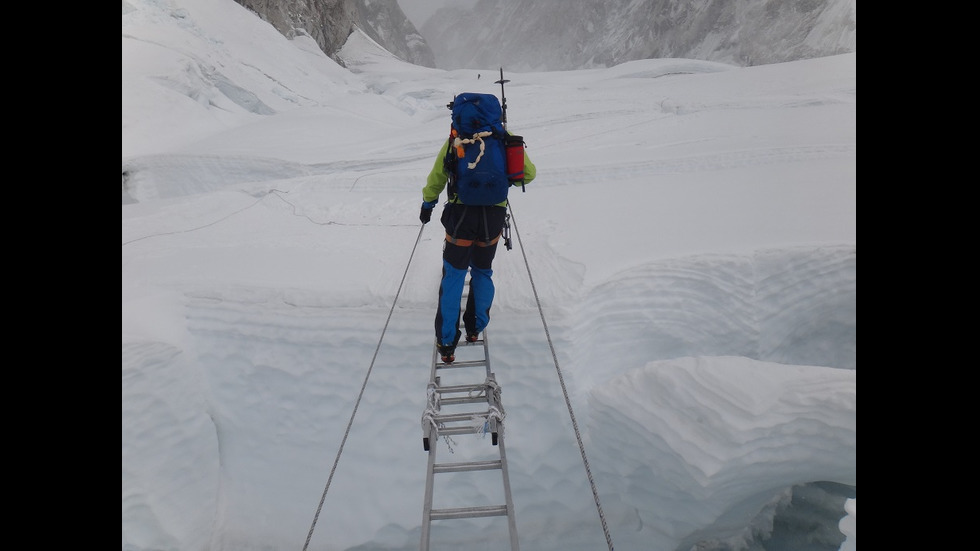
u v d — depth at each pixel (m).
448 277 3.76
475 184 3.47
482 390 3.65
